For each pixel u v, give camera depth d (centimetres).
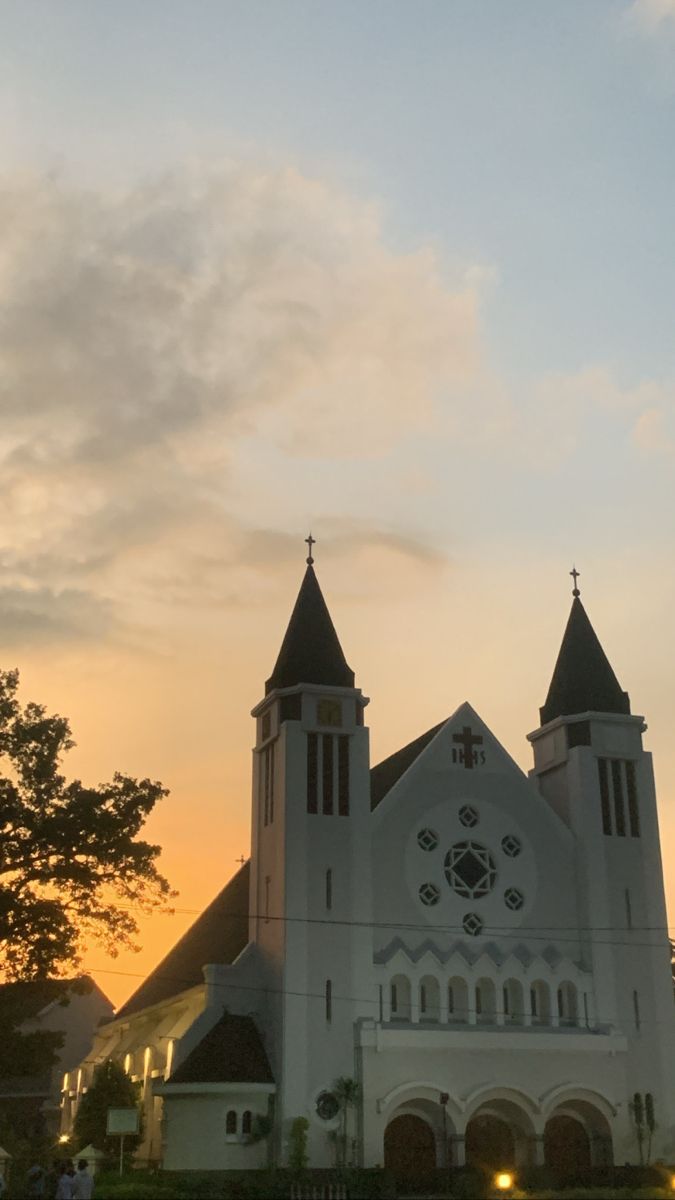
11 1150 6994
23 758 5588
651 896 6328
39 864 5559
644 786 6544
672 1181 5456
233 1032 5781
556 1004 5981
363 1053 5575
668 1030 6078
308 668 6347
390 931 5938
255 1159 5419
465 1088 5644
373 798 6644
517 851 6300
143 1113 6366
